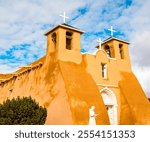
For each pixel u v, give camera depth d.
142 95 33.53
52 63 29.45
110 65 32.97
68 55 29.53
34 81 31.83
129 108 30.69
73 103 25.33
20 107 21.45
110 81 31.98
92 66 30.81
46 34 32.12
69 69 28.27
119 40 35.94
